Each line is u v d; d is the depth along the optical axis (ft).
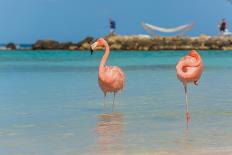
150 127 39.60
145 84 80.02
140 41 347.77
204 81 85.40
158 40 347.56
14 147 32.83
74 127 39.99
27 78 93.09
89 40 359.05
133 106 52.37
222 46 343.05
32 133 37.55
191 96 61.72
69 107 51.90
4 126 40.57
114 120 43.34
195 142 33.63
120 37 351.25
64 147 32.71
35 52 314.35
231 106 51.96
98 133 37.32
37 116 45.78
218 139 34.60
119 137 35.70
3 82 83.92
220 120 42.78
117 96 61.93
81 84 79.71
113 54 271.49
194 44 344.90
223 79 89.97
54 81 86.07
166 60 187.83
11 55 249.75
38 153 31.14
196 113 46.88
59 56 234.58
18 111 48.93
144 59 198.49
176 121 42.45
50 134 37.06
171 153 30.60
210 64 151.12
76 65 145.69
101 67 48.60
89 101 57.00
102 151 31.42
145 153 30.73
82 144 33.50
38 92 67.00
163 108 50.65
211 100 57.41
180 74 42.37
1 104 54.34
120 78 48.32
